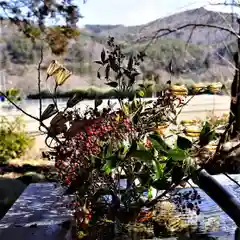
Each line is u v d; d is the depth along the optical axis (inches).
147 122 43.4
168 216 48.4
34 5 164.9
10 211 56.4
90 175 37.0
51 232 48.2
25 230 49.1
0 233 48.3
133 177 39.8
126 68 45.9
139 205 39.9
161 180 39.2
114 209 38.8
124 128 38.1
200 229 46.5
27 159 169.3
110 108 40.4
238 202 46.1
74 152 36.6
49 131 38.4
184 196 47.4
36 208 57.3
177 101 46.8
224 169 41.0
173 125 45.7
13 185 124.6
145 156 36.7
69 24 168.4
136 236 42.6
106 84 45.2
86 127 36.8
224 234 45.7
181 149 38.5
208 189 50.3
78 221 38.6
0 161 168.1
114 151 37.3
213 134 38.8
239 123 78.0
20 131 183.5
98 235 38.8
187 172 39.1
